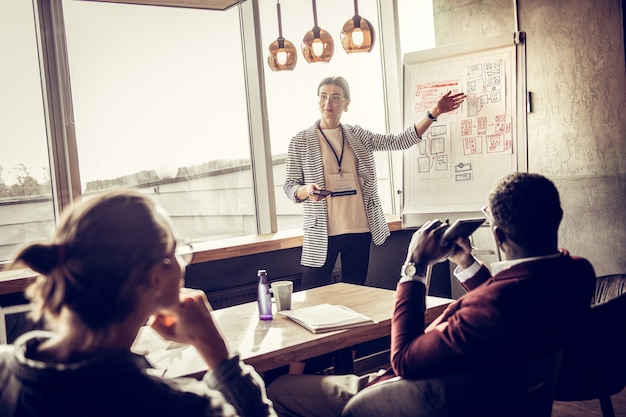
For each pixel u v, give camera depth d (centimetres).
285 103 425
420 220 384
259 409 112
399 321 154
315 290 279
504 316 136
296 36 429
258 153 416
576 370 196
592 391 203
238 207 415
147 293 90
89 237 84
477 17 422
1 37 325
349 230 358
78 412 79
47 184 341
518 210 146
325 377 188
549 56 380
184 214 391
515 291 139
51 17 333
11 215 331
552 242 149
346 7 456
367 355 416
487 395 139
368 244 368
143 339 208
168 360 183
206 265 364
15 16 328
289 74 426
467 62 377
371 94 477
